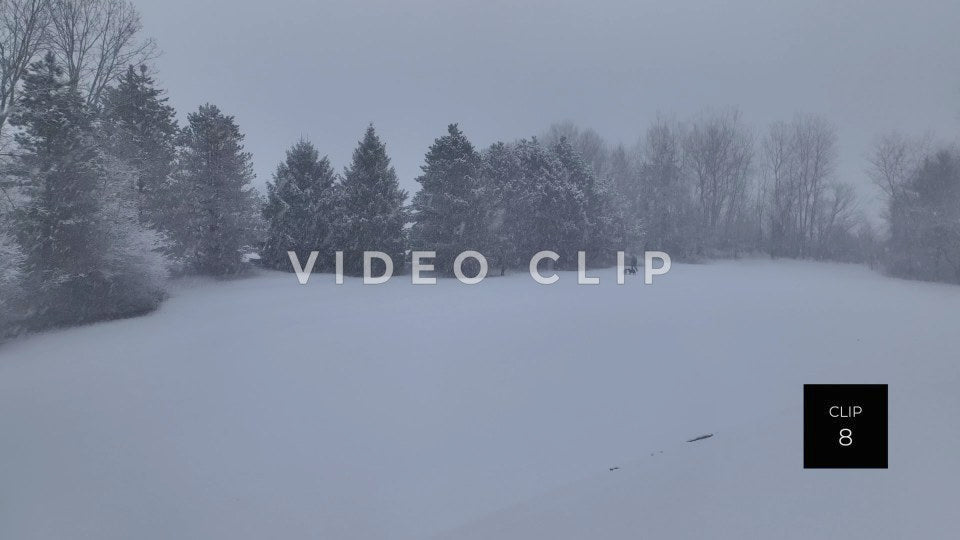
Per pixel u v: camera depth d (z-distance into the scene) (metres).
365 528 5.71
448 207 30.78
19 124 17.22
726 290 26.42
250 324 16.19
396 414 9.06
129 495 6.51
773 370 11.25
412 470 7.05
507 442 7.88
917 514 3.49
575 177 41.72
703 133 58.91
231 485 6.73
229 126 28.11
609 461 6.96
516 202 36.31
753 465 4.76
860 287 29.38
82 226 17.19
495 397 9.84
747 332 15.31
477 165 31.91
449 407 9.38
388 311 18.58
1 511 6.16
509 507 5.43
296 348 13.27
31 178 16.84
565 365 11.82
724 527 3.75
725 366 11.69
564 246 38.75
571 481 6.39
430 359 12.31
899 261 37.62
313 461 7.37
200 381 10.74
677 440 7.55
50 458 7.47
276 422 8.73
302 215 31.53
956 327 16.28
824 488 4.05
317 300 21.05
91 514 6.10
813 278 35.38
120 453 7.62
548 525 4.50
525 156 38.59
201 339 14.24
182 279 25.09
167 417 8.91
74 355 12.73
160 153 25.47
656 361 12.13
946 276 33.44
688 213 51.28
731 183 58.12
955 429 4.75
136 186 23.45
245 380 10.83
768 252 53.50
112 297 17.67
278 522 5.89
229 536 5.65
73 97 18.48
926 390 6.26
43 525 5.88
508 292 24.12
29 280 15.62
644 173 53.72
